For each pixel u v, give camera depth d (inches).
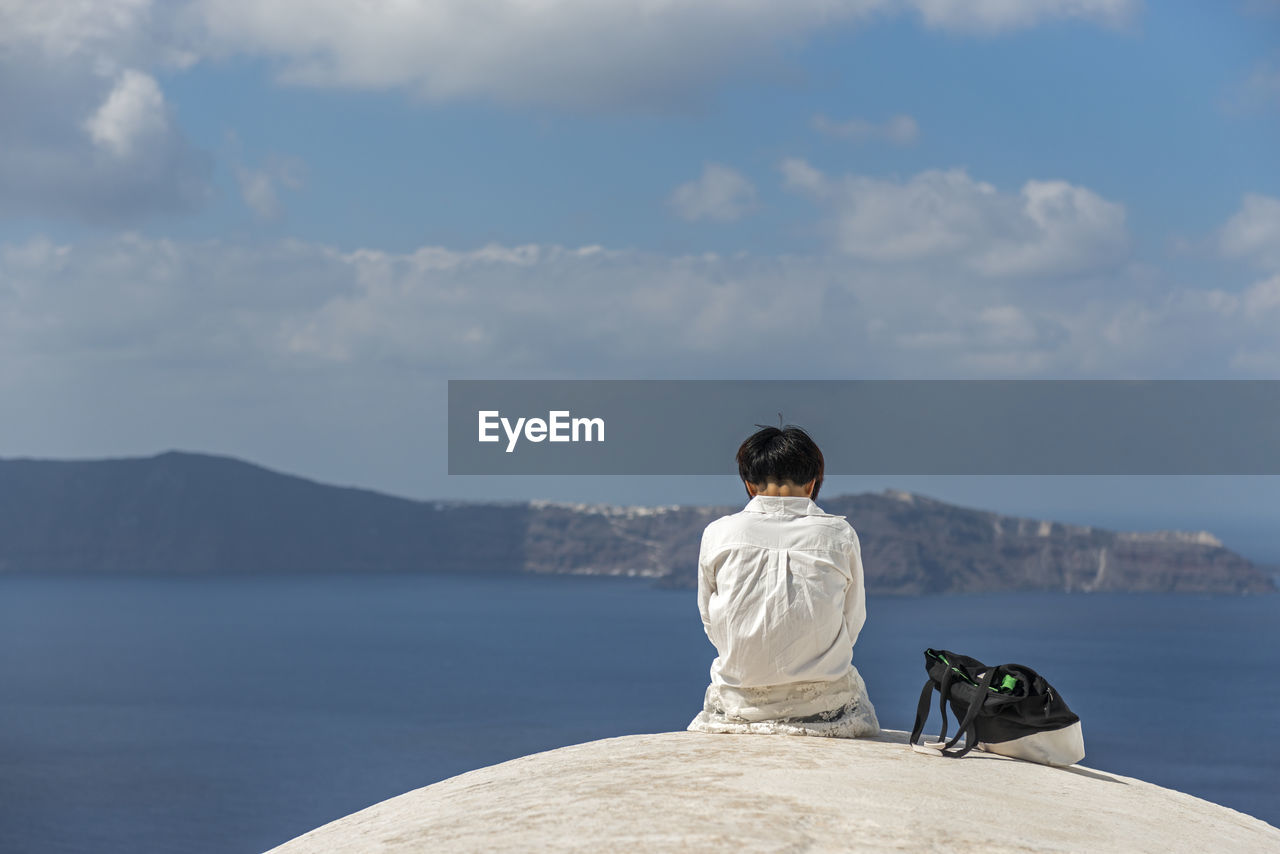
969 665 149.9
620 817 105.0
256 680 7770.7
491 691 7214.6
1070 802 126.2
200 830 4010.8
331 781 4813.0
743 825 100.9
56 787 4685.0
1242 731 5231.3
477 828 107.5
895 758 137.9
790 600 153.6
